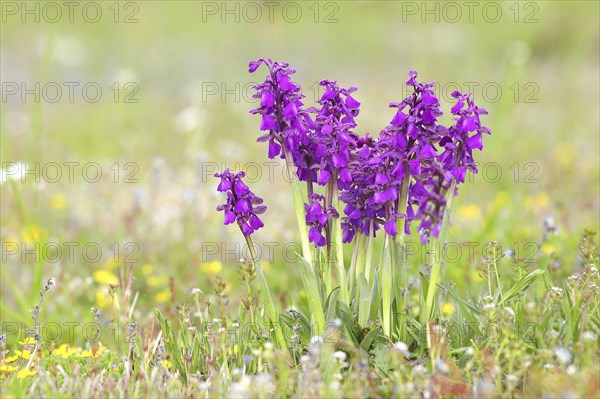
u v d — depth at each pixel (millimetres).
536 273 6359
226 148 16938
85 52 28500
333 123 5863
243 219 6020
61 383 6191
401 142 5848
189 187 13164
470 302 7000
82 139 17672
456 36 28875
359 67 27062
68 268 10352
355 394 5465
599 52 26859
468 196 12891
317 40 30688
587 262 6844
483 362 5695
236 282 9703
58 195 12844
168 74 26094
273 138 5980
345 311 5996
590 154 15812
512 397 5617
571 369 5422
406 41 29500
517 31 27250
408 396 5426
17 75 25875
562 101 20828
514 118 18516
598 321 6258
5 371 6285
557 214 11641
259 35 31125
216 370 6355
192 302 8852
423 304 6250
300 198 5988
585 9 28422
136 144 17391
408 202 6215
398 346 5656
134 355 6648
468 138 5867
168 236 11008
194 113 17188
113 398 5812
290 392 5746
